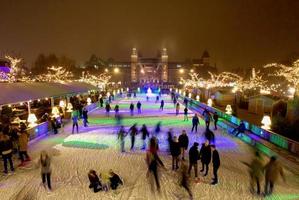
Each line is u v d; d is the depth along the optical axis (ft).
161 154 51.16
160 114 105.70
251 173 35.01
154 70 515.50
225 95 139.23
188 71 495.82
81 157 48.62
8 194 34.24
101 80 268.00
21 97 68.28
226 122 77.82
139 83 414.41
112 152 51.85
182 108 128.57
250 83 202.49
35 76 178.50
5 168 41.06
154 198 32.91
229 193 34.40
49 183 35.37
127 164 44.93
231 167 43.75
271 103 99.86
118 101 167.22
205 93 170.81
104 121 88.28
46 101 118.21
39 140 61.16
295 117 67.77
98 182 34.96
